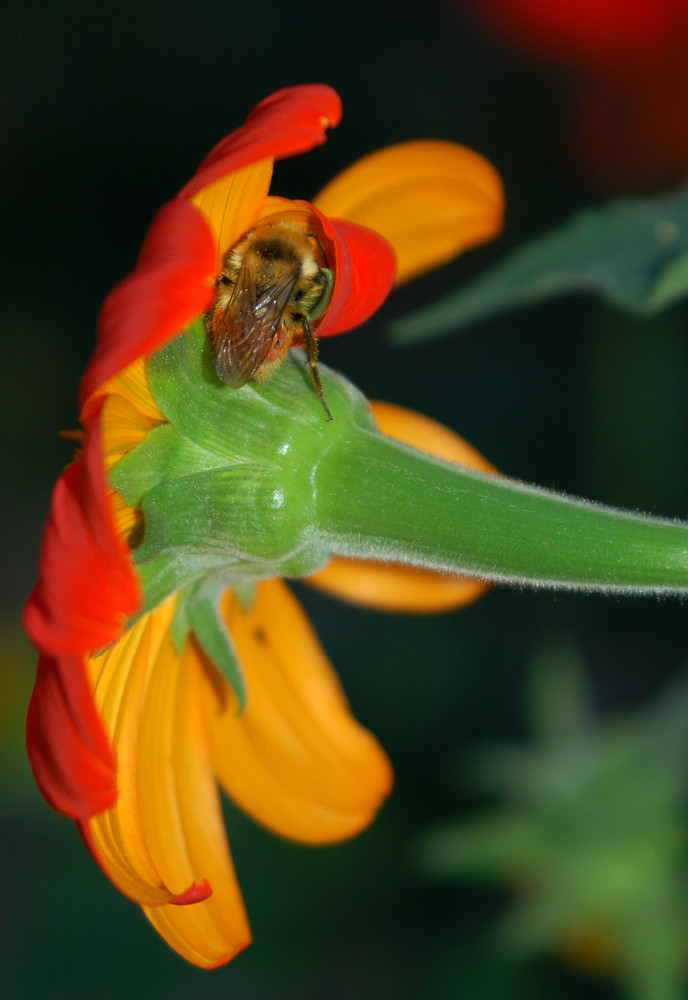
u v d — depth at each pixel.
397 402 0.59
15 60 0.69
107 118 0.69
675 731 0.31
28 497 0.61
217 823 0.24
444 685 0.45
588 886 0.31
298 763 0.25
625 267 0.24
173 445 0.23
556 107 0.62
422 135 0.65
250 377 0.23
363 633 0.53
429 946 0.40
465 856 0.31
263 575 0.24
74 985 0.39
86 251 0.66
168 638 0.24
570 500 0.24
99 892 0.40
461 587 0.26
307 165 0.65
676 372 0.43
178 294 0.21
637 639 0.50
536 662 0.32
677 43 0.39
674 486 0.43
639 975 0.31
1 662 0.45
